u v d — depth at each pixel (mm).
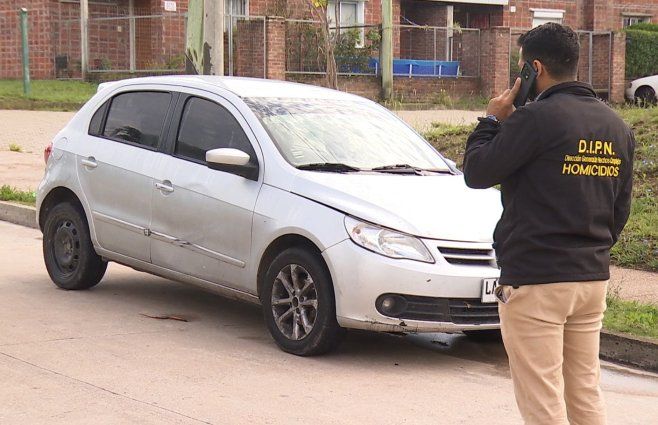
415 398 5941
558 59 4016
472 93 30500
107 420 5242
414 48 32250
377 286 6340
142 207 7727
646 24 33812
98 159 8102
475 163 3967
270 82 8133
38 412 5340
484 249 6609
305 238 6695
